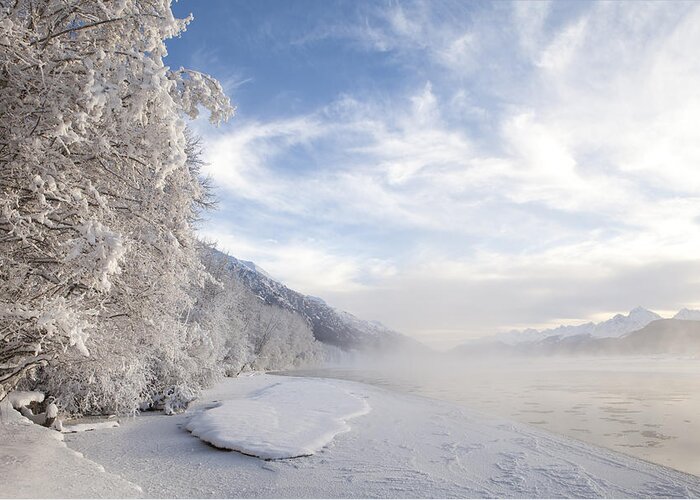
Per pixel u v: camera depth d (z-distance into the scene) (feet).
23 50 18.88
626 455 45.21
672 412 76.69
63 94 18.33
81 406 55.98
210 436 46.39
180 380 73.36
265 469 37.45
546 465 40.24
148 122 19.94
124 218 23.43
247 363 189.26
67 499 20.53
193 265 27.91
